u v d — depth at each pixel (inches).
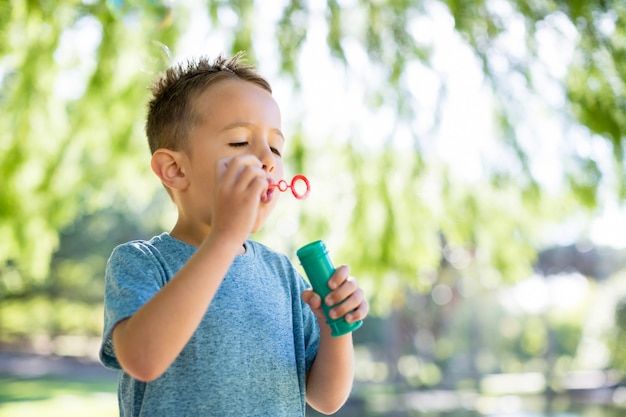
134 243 44.7
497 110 174.9
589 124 163.8
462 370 751.1
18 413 315.6
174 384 41.2
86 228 687.1
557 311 767.7
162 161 47.3
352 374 48.4
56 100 166.7
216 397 41.4
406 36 170.4
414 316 675.4
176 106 47.6
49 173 170.1
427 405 448.1
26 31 157.5
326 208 171.0
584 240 190.2
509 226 185.2
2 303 710.5
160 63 84.9
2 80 165.3
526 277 191.0
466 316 771.4
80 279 719.1
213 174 45.2
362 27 169.9
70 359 646.5
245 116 45.5
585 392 522.0
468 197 179.8
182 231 46.8
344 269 43.3
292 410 44.7
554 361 669.3
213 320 42.4
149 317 36.9
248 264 46.1
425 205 178.2
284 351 45.2
